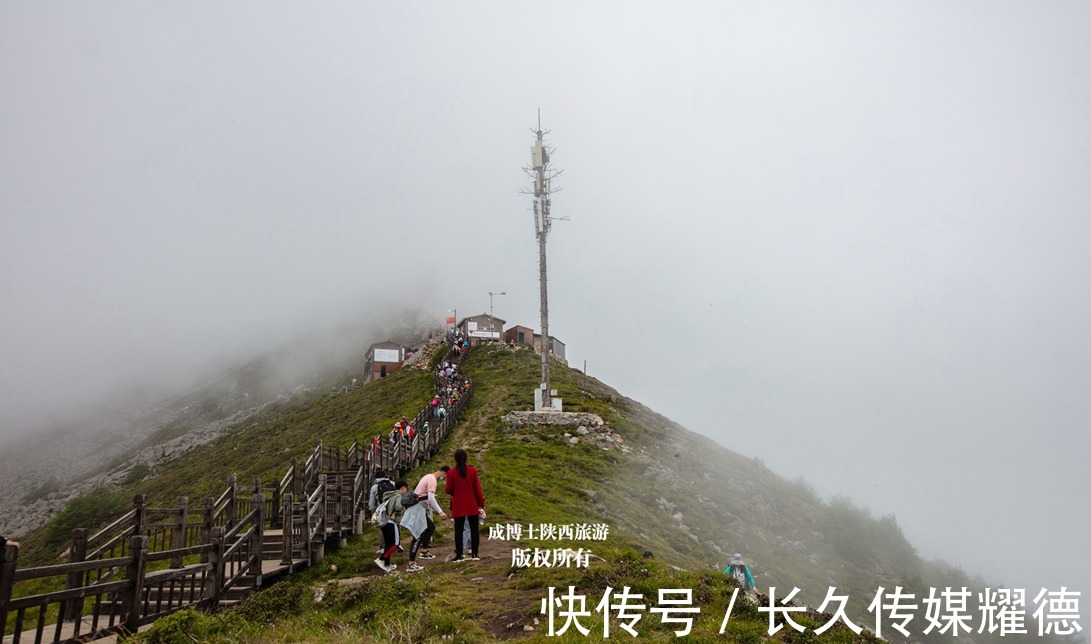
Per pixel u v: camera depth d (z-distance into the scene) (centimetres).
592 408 4806
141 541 916
